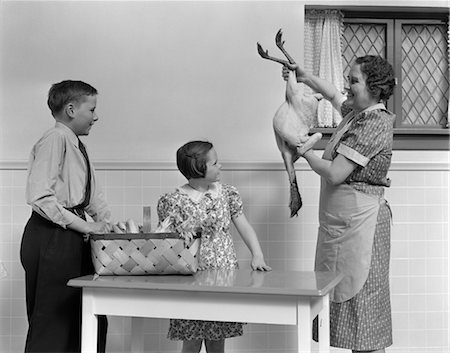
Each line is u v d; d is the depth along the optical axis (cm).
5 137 308
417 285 307
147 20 312
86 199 237
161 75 311
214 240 241
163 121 311
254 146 309
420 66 332
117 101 311
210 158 238
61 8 311
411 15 326
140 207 306
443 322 307
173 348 306
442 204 308
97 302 193
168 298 187
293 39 310
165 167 306
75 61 311
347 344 231
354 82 234
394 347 305
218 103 311
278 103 310
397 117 325
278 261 304
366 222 232
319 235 248
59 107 234
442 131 314
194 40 311
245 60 311
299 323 176
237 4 311
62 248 222
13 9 311
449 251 308
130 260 199
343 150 229
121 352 305
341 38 326
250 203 305
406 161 307
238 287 177
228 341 303
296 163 305
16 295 304
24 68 310
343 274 222
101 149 310
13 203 305
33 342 221
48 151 224
